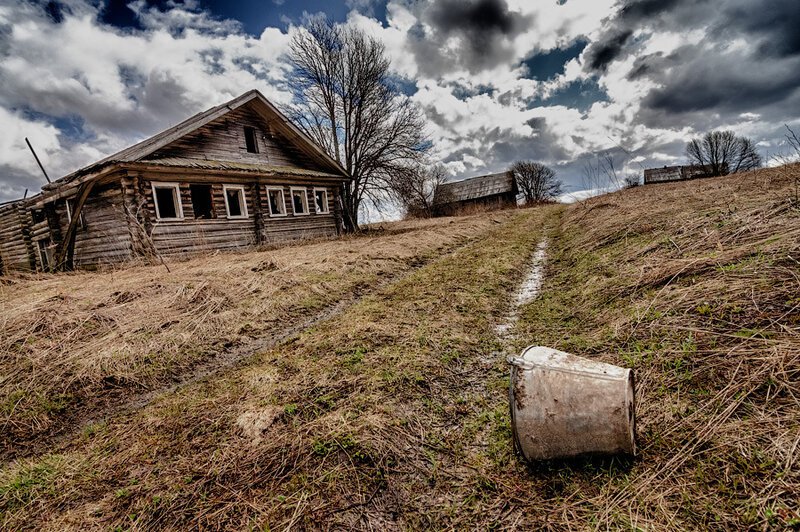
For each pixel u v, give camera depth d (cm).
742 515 154
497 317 471
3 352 395
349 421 265
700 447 192
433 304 522
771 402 200
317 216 1712
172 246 1105
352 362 361
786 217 392
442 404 288
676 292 337
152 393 355
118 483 233
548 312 454
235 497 212
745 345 242
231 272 707
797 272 281
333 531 188
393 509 200
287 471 228
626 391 191
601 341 326
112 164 952
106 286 641
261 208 1402
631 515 169
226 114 1365
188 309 526
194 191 1596
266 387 328
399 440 248
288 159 1652
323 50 2231
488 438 246
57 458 266
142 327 466
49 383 357
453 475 218
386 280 724
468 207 3666
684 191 1010
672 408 222
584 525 172
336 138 2341
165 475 235
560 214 1847
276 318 521
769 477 165
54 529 202
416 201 3297
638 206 867
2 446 291
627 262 491
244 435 264
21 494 231
